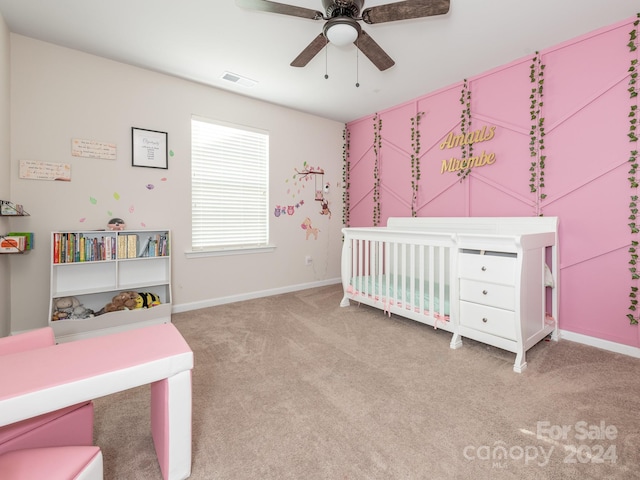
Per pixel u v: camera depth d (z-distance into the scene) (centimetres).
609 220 233
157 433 125
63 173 265
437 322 253
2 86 225
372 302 315
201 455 129
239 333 268
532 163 271
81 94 272
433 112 350
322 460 127
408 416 155
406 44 253
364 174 445
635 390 179
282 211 410
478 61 281
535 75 267
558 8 209
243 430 145
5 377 92
